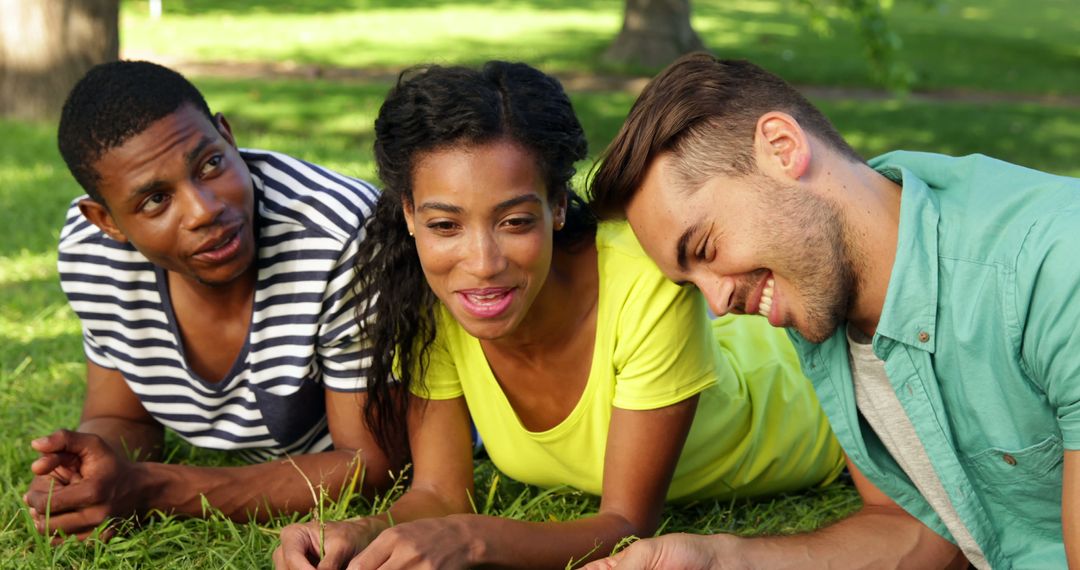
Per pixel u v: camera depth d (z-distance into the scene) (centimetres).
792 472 291
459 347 264
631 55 1512
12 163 705
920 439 224
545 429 267
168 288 276
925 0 1388
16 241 529
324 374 279
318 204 268
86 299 280
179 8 1855
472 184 218
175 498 263
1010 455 217
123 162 242
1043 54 1753
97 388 300
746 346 295
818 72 1473
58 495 250
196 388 284
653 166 218
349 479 275
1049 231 203
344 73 1372
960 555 245
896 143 1067
